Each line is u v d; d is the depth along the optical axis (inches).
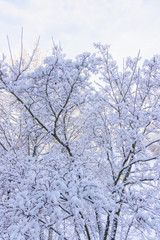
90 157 200.7
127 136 149.9
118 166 187.9
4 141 220.8
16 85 125.7
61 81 133.6
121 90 200.2
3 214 104.5
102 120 201.6
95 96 154.1
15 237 81.7
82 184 99.3
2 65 109.4
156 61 157.8
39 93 134.6
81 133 224.4
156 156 155.7
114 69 201.5
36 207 92.8
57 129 179.2
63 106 145.6
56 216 91.3
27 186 106.5
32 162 137.2
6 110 240.5
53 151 188.5
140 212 103.7
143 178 160.2
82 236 185.6
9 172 139.3
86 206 136.9
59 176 118.6
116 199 144.9
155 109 150.7
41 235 130.0
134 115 156.4
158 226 101.3
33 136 216.7
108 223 159.8
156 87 177.0
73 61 121.8
